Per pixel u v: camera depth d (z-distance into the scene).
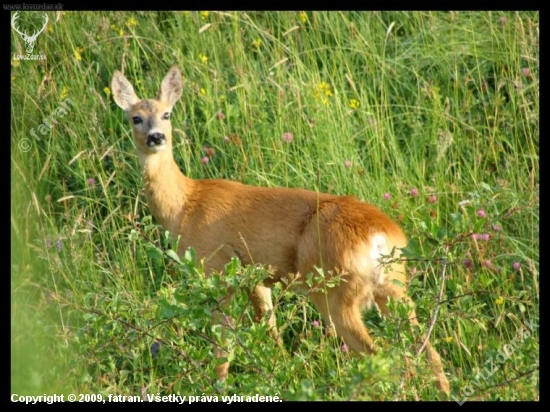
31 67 16.80
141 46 16.97
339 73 16.66
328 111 15.41
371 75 16.75
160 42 17.00
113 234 14.19
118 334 11.22
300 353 11.79
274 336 12.80
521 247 13.89
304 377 11.65
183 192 13.38
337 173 14.77
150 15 17.66
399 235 12.14
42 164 15.96
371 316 13.34
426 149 15.84
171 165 13.35
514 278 13.21
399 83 16.70
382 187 14.55
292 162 15.27
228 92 16.45
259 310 13.23
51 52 17.20
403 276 12.04
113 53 17.20
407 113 15.90
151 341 11.78
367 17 17.58
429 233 11.09
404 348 10.42
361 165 15.02
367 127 15.42
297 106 15.84
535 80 15.77
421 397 10.34
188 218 13.27
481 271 13.07
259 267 10.74
